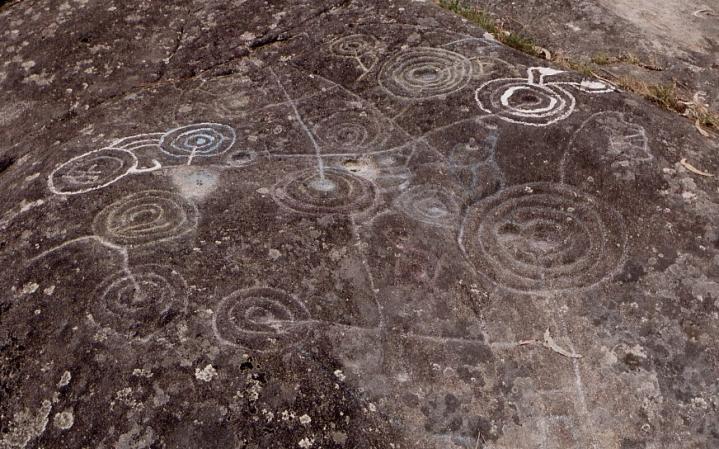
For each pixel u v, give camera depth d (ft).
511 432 4.57
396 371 4.71
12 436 4.40
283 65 7.65
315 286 5.05
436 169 6.11
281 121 6.82
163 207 5.67
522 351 4.91
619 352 4.90
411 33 7.85
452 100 6.76
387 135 6.55
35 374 4.61
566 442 4.56
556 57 8.11
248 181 5.99
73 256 5.26
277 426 4.29
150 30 8.56
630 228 5.56
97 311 4.84
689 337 4.96
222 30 8.38
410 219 5.64
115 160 6.33
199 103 7.22
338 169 6.16
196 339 4.66
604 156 6.01
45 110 7.66
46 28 8.77
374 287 5.12
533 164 6.06
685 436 4.60
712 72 8.09
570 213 5.69
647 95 7.39
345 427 4.36
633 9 9.53
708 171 5.96
